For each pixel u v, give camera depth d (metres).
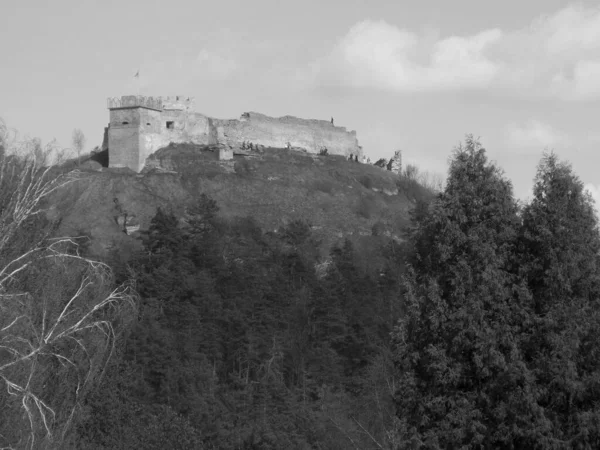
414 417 47.88
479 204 49.31
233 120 188.38
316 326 109.25
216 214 146.38
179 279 109.81
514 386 45.16
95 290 40.62
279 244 136.88
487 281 46.75
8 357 34.88
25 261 38.34
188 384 84.19
